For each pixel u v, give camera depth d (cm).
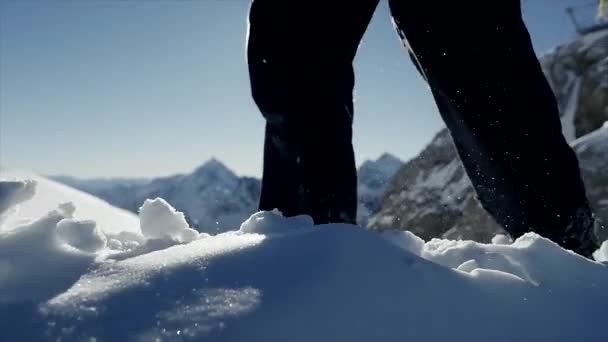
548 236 119
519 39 116
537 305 62
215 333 46
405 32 121
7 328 46
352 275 57
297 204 110
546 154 115
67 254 60
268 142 116
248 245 64
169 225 87
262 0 110
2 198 73
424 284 59
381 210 1204
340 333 49
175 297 50
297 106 110
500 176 119
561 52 1603
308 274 56
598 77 1419
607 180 345
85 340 44
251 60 113
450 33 115
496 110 116
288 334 47
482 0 113
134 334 45
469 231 523
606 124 421
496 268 75
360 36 119
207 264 58
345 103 115
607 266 80
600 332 59
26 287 53
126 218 134
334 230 66
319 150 110
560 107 1507
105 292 51
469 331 54
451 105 120
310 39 110
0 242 61
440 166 1205
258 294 52
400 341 50
